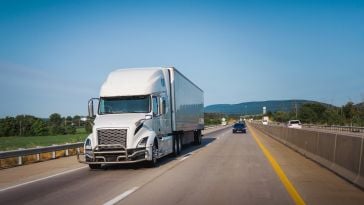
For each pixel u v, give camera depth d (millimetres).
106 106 18031
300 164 17453
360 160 11820
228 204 9391
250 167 16500
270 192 10852
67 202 10055
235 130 61625
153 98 18172
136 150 16422
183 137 26547
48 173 16266
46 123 95312
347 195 10391
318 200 9781
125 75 18797
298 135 25016
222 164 17750
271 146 29891
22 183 13555
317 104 129000
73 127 88312
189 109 28406
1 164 19875
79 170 16984
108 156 16359
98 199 10289
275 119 171750
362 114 90375
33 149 21188
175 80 22562
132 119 16859
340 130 68312
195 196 10375
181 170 15875
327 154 16266
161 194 10734
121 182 13148
